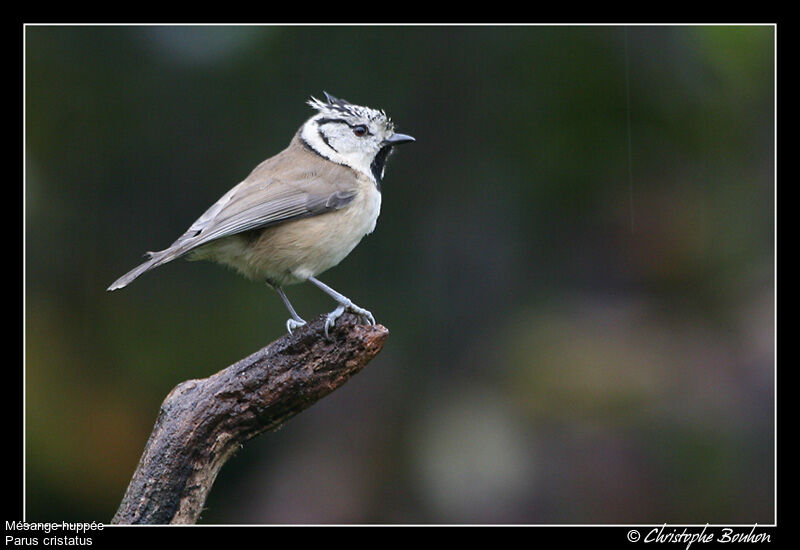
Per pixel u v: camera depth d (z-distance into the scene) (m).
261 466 12.19
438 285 12.67
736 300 12.22
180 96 11.90
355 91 12.10
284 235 8.61
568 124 12.12
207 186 12.15
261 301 12.16
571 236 12.65
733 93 11.82
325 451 12.23
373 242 12.61
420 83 12.16
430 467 12.00
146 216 12.06
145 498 7.26
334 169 9.11
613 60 11.88
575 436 11.80
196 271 12.19
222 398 7.36
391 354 12.53
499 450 11.88
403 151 12.43
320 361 7.39
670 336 12.23
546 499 11.55
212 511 11.88
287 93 11.99
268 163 9.25
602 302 12.51
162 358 11.91
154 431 7.47
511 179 12.48
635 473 11.55
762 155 12.08
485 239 12.68
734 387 11.84
